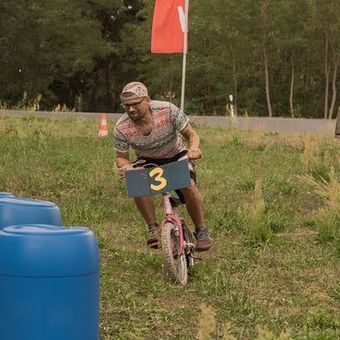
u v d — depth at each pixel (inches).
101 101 2746.1
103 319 260.4
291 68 2198.6
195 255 357.4
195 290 301.1
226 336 222.2
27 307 180.4
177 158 314.0
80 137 786.8
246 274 327.9
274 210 466.6
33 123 856.3
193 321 263.0
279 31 2073.1
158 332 251.3
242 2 2057.1
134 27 2348.7
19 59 2154.3
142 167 308.2
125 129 307.4
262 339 220.2
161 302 285.6
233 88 2190.0
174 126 306.0
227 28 2075.5
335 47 2057.1
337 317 274.1
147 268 334.3
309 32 2070.6
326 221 410.6
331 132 876.0
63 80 2583.7
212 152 711.7
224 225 419.5
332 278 328.2
